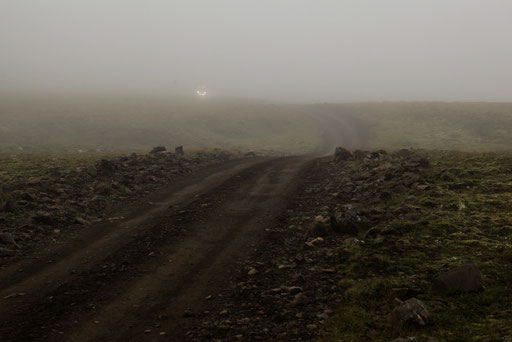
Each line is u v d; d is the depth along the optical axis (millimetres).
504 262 7730
